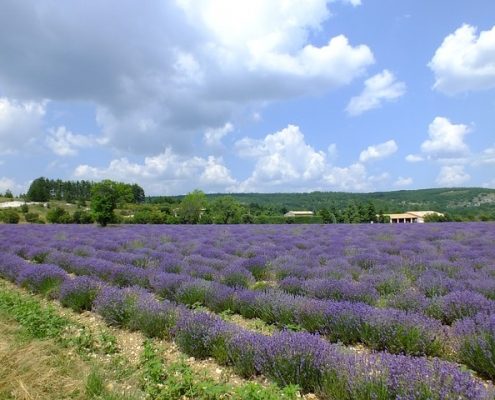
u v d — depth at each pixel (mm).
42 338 6336
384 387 3814
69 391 4520
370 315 6246
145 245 21062
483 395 3443
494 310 6539
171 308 7203
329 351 4762
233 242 21672
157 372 4969
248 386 4266
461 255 14680
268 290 8938
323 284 8898
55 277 10641
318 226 42219
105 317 7844
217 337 5871
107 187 41688
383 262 13586
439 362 4023
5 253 16078
